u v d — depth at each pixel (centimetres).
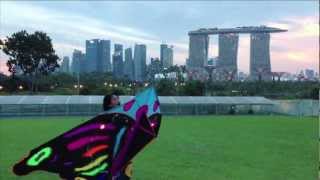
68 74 12225
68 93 10725
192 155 2145
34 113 6888
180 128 4072
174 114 7425
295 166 1817
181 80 11625
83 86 10869
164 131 3697
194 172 1677
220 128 4100
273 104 7925
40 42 11356
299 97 11162
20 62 11225
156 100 986
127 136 963
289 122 5141
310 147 2516
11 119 5769
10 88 11088
